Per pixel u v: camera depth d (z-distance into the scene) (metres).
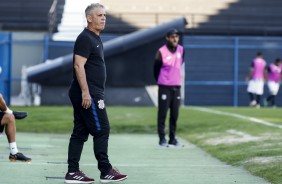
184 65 84.75
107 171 21.20
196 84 84.75
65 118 52.12
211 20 101.06
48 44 83.62
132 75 71.44
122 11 104.62
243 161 27.20
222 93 84.88
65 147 34.28
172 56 34.56
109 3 104.88
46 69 70.88
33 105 75.12
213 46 84.75
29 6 106.25
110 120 50.88
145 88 73.00
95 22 20.73
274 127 42.78
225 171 25.02
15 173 23.53
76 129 21.25
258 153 28.41
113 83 71.62
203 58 84.75
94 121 20.84
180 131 44.88
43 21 105.25
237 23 102.56
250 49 85.12
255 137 36.38
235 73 84.94
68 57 71.31
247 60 85.06
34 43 84.12
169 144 35.44
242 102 85.00
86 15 20.84
